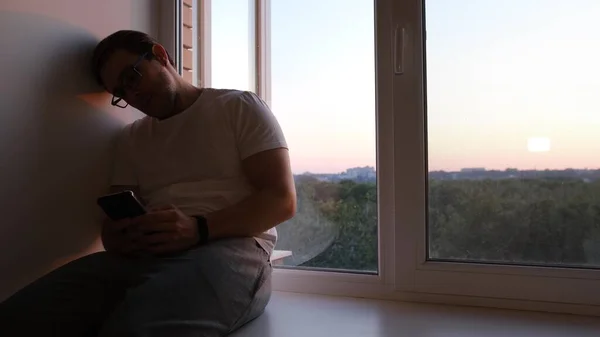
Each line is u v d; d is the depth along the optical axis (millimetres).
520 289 1310
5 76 1131
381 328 1167
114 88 1282
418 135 1389
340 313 1304
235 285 1058
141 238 1080
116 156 1401
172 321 903
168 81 1282
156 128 1338
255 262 1133
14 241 1160
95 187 1380
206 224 1094
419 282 1401
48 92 1237
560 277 1274
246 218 1114
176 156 1289
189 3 1765
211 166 1244
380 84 1436
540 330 1143
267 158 1199
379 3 1435
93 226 1373
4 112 1130
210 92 1340
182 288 946
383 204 1445
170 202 1245
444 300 1380
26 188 1185
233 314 1053
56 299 1013
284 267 1626
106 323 870
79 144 1328
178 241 1062
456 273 1365
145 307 887
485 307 1341
